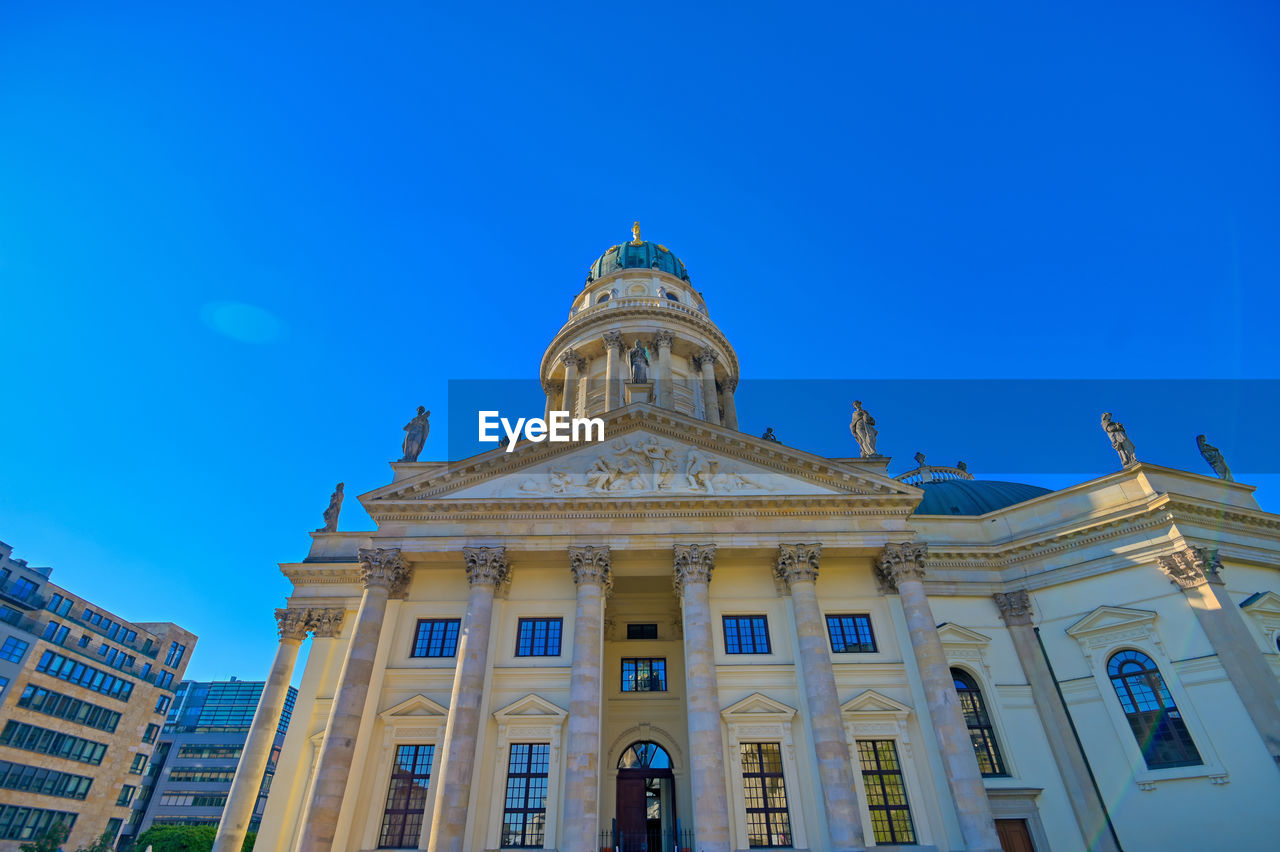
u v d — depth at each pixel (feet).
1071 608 124.57
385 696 109.19
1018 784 112.16
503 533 116.78
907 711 105.19
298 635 133.49
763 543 114.83
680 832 110.93
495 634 112.06
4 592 250.16
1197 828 101.04
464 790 95.35
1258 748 99.91
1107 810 108.58
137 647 302.45
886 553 114.93
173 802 367.86
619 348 192.44
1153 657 113.19
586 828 91.45
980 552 134.51
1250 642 107.14
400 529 118.52
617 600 131.03
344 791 98.58
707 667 103.65
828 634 114.32
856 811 94.02
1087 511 130.11
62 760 262.06
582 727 98.99
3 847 237.25
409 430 141.90
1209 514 121.60
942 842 95.86
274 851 109.19
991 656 125.49
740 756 102.22
